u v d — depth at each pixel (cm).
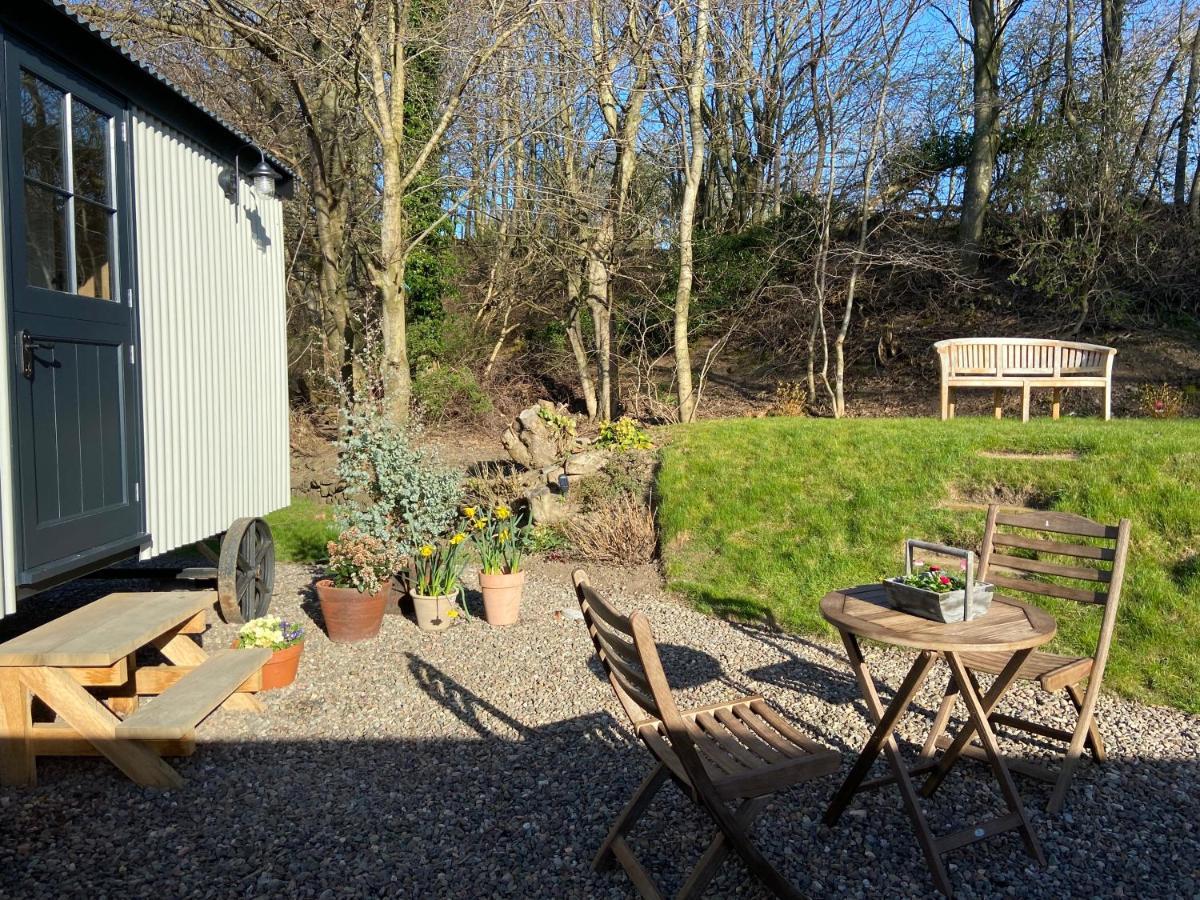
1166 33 1474
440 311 1688
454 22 1040
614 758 380
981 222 1576
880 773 360
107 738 351
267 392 669
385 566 568
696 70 1184
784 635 576
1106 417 920
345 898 277
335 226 1388
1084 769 365
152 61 1145
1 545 352
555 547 833
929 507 689
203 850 305
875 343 1619
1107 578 351
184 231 536
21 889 279
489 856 301
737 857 299
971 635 291
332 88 1221
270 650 449
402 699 455
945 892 276
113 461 449
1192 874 287
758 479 801
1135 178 1409
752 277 1716
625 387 1633
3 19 360
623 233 1476
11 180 365
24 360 371
